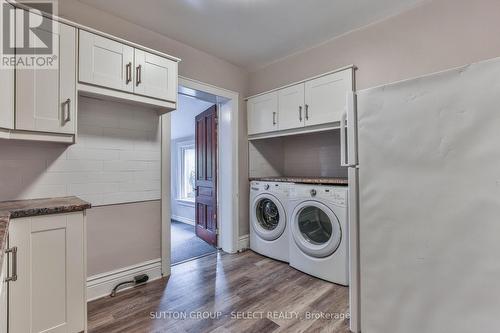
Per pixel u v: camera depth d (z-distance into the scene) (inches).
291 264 102.6
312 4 81.1
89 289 77.9
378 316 54.8
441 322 46.6
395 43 86.6
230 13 85.4
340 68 95.5
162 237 94.8
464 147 44.0
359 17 88.7
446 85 45.7
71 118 63.3
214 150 132.0
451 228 45.4
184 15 86.0
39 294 51.6
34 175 69.1
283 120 111.5
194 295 80.6
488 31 70.6
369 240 56.0
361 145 57.2
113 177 83.7
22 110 56.3
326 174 118.8
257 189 119.0
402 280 51.2
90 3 79.0
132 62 74.7
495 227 41.4
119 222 85.0
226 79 121.9
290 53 115.0
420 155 48.6
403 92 50.7
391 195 52.4
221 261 110.4
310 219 100.3
